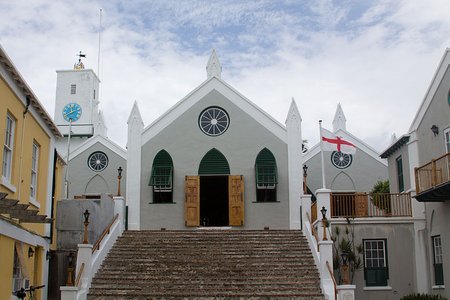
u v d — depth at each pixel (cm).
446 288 1978
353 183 3312
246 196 2723
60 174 2284
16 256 1625
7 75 1480
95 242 2122
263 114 2808
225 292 1862
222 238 2306
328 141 2308
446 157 1894
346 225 2181
